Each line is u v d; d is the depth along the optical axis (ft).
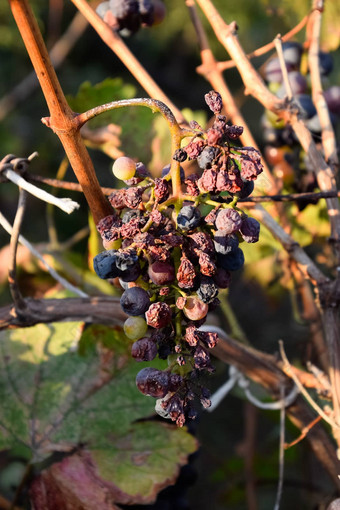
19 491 2.15
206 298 1.66
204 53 2.54
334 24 2.71
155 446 2.12
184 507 2.37
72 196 5.46
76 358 2.21
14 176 1.95
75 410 2.17
